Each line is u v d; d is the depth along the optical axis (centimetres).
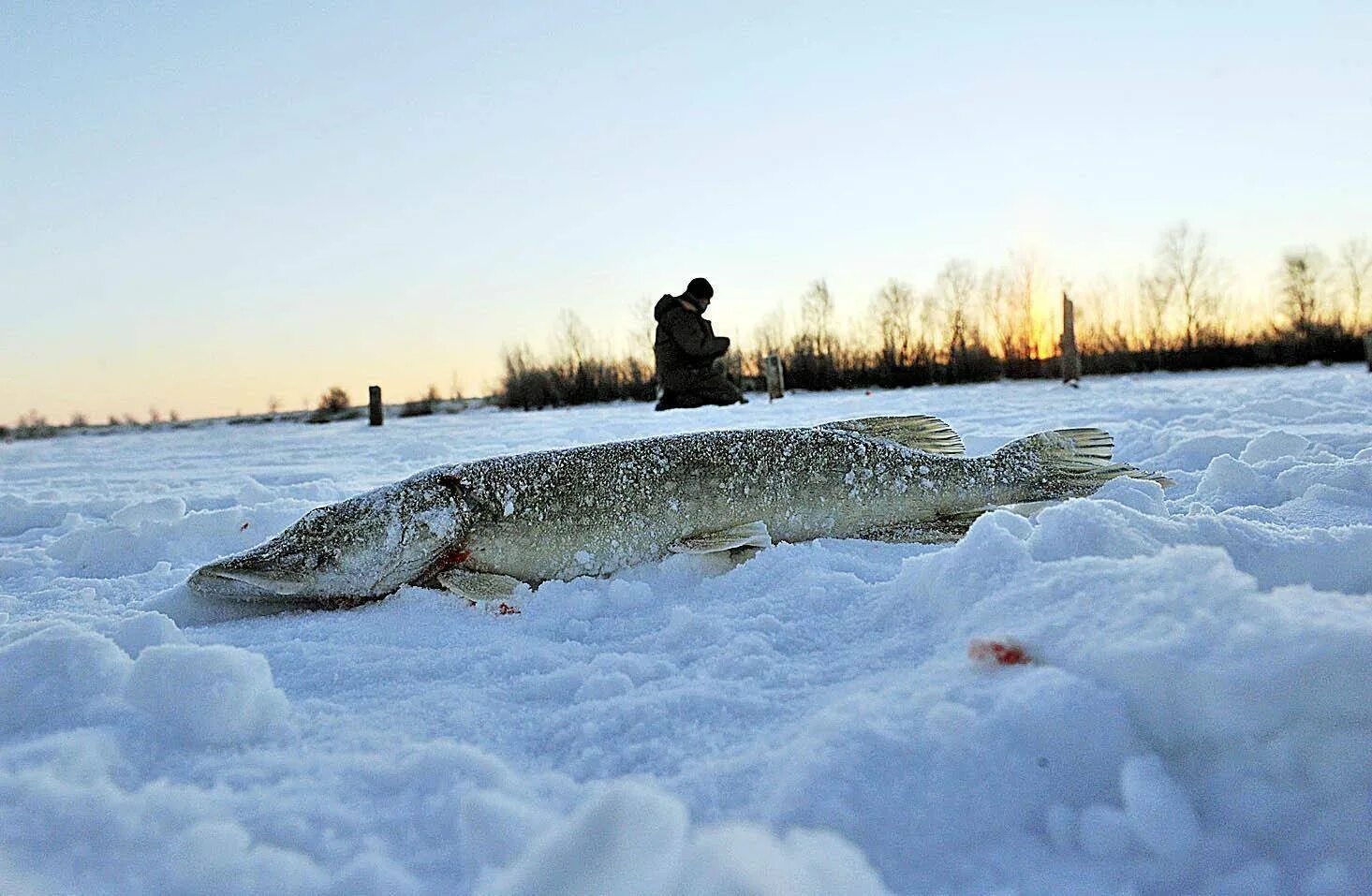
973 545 235
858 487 383
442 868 143
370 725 203
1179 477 492
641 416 1548
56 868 141
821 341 3972
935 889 129
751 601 287
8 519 614
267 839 150
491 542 352
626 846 129
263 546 338
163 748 186
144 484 854
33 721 195
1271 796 135
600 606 318
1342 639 139
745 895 121
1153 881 127
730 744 184
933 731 154
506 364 3841
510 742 198
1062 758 148
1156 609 171
